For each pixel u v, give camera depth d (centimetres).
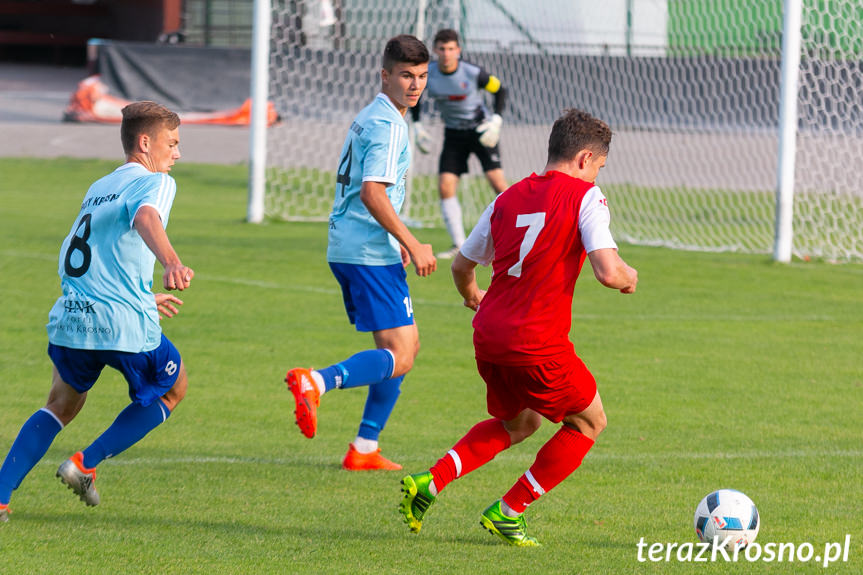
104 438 1158
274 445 1530
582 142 1112
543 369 1076
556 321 1078
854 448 1538
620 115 5931
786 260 3322
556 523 1214
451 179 3191
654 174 5381
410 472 1420
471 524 1210
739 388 1884
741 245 3700
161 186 1102
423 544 1135
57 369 1151
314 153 5862
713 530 1116
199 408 1705
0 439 1498
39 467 1386
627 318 2481
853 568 1081
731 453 1507
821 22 3691
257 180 3878
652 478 1390
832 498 1315
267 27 3825
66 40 11644
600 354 2128
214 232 3638
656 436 1588
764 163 5544
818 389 1888
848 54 3731
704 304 2659
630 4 6431
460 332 2303
